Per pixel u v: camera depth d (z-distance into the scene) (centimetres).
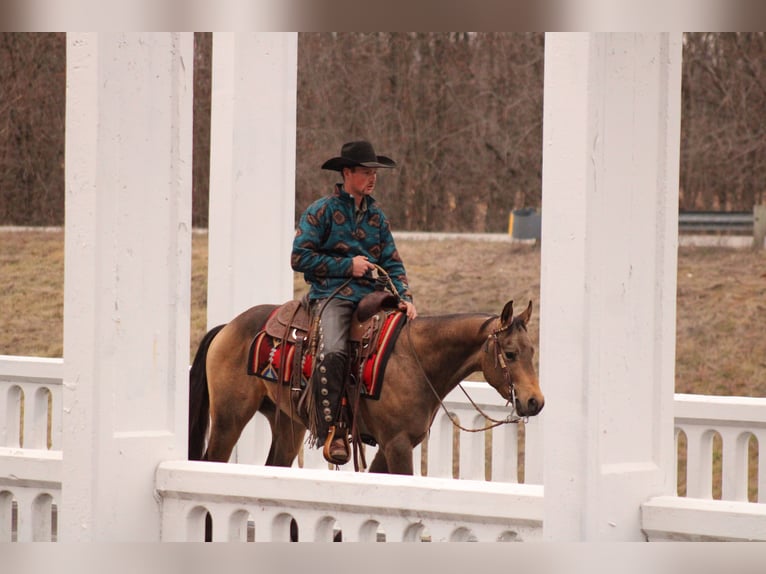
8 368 1465
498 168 4478
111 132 834
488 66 4556
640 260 705
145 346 866
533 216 4112
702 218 4056
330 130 4516
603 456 684
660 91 710
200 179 4178
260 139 1455
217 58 1434
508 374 1099
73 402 842
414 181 4512
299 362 1165
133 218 852
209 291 1443
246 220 1443
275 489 829
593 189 668
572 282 673
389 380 1135
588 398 671
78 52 829
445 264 3988
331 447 1128
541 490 754
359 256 1145
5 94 4459
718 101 4350
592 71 664
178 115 877
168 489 866
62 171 4472
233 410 1250
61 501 906
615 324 690
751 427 1222
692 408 1241
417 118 4550
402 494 788
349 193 1152
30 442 1455
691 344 3438
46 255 4169
